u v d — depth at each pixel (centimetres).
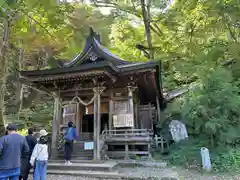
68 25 1457
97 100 867
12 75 1791
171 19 1794
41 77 893
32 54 1952
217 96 845
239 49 1369
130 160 841
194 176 649
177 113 1102
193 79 1644
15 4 864
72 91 941
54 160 820
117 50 2269
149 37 2041
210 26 1471
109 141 918
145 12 1998
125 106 1049
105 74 827
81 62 1039
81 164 732
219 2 1267
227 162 728
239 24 1402
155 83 1132
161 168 748
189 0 1461
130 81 1044
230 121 833
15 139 402
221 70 951
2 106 1119
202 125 847
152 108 1252
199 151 824
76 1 1666
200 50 1622
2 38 1133
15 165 387
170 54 1902
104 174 641
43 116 1966
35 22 1216
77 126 1072
